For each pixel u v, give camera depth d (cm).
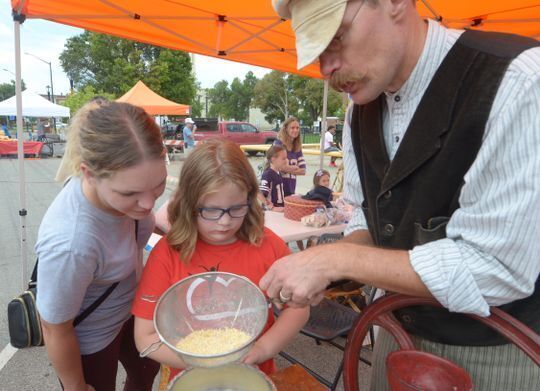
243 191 109
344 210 307
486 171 70
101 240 104
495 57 72
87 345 124
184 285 90
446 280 68
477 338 90
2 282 328
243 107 4597
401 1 74
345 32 73
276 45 394
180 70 1947
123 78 1797
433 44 81
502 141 67
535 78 64
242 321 90
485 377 92
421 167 83
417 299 79
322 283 76
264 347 104
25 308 116
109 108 94
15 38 255
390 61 77
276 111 3650
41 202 660
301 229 276
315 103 3075
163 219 228
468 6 296
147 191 94
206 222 110
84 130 92
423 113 81
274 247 125
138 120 93
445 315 91
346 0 69
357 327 89
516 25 337
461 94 75
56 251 96
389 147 96
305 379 96
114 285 122
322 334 186
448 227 76
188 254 115
